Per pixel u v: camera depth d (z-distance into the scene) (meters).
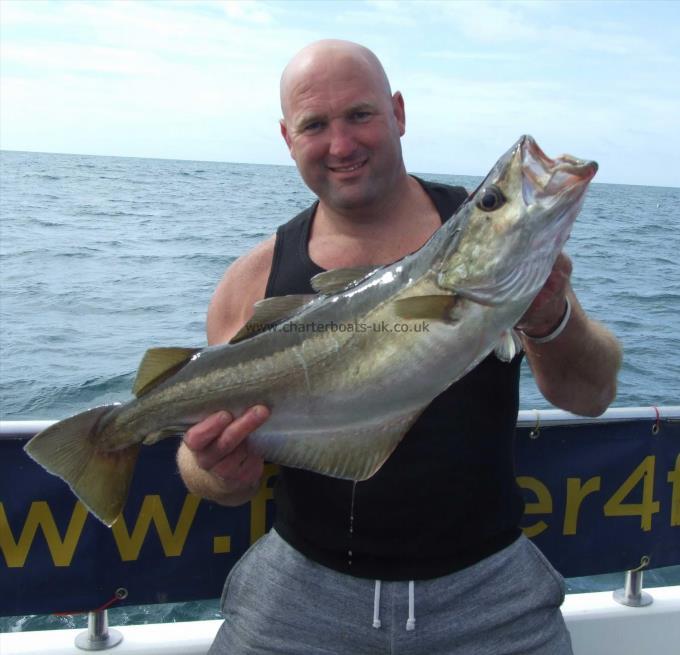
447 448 1.02
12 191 17.09
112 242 8.49
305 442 1.00
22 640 1.28
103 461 1.01
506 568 1.05
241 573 1.15
